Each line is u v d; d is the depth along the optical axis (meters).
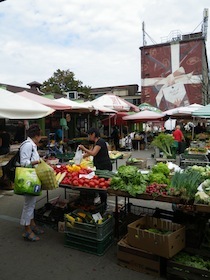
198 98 30.17
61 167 4.78
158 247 2.99
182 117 17.88
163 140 8.81
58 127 15.73
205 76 34.91
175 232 3.04
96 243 3.54
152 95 32.16
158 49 31.55
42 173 3.67
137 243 3.17
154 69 31.89
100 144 4.89
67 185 4.02
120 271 3.18
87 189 3.86
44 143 11.98
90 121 18.77
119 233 4.07
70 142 13.38
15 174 3.65
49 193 6.54
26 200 3.88
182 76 30.64
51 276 3.08
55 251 3.66
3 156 7.57
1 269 3.22
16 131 11.77
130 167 3.77
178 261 3.00
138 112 16.97
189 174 3.37
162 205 5.68
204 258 3.11
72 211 4.38
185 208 3.86
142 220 3.57
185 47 30.23
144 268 3.13
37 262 3.38
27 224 3.90
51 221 4.52
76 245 3.70
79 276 3.08
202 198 2.96
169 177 3.96
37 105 6.36
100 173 4.31
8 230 4.36
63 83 31.62
